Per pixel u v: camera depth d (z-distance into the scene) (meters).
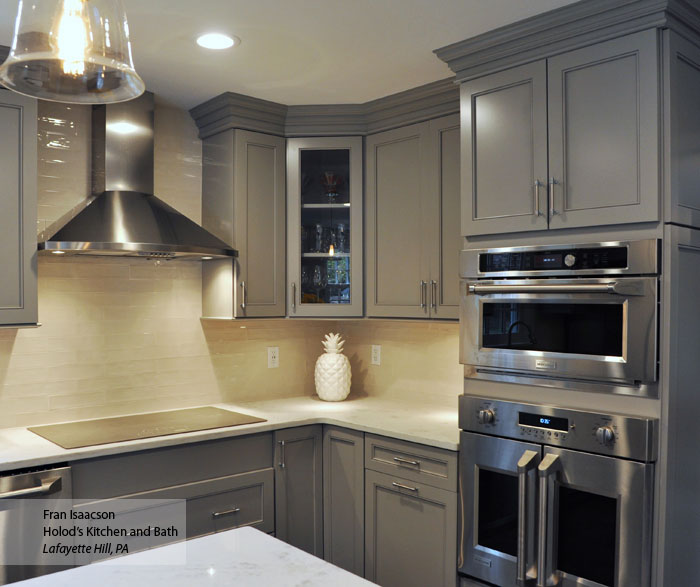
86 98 1.35
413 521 2.69
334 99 3.16
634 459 2.03
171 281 3.26
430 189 2.97
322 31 2.37
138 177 2.97
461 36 2.41
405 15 2.23
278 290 3.28
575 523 2.17
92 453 2.40
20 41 1.07
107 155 2.88
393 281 3.14
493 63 2.42
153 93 3.04
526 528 2.22
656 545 2.02
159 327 3.21
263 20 2.27
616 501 2.07
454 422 2.91
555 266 2.22
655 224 2.02
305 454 3.05
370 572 2.87
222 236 3.20
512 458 2.33
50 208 2.87
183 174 3.31
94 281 3.01
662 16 1.98
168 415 3.09
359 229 3.26
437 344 3.37
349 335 3.86
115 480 2.48
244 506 2.85
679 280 2.06
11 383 2.77
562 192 2.22
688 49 2.10
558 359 2.21
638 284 2.02
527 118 2.32
